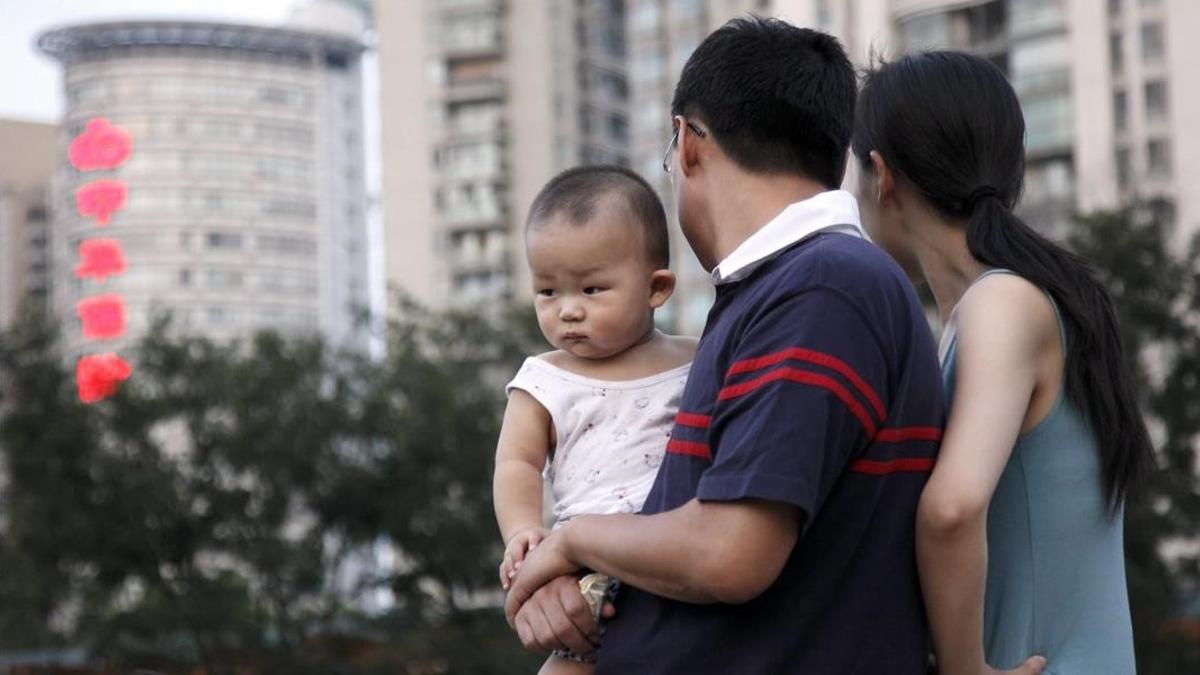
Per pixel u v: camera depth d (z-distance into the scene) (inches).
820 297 107.7
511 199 2038.6
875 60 139.7
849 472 109.0
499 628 931.3
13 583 892.0
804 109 116.6
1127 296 848.9
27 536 887.7
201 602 895.7
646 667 110.5
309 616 936.9
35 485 892.6
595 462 123.0
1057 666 119.6
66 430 884.0
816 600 108.3
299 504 955.3
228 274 3376.0
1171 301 855.7
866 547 109.3
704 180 119.6
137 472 888.9
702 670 108.9
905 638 110.2
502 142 2039.9
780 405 105.2
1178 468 843.4
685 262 1567.4
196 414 924.6
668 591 107.7
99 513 887.1
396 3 2092.8
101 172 3348.9
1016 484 120.7
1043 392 119.6
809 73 117.5
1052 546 120.3
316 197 3472.0
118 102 3373.5
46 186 3427.7
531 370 128.6
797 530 105.3
